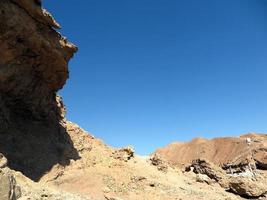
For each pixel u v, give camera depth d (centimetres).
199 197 3784
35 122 3691
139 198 3384
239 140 9900
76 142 4231
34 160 3225
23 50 2977
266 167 7556
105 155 4381
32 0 2730
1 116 3148
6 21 2655
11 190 1825
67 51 3316
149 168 4653
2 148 3000
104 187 3419
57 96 4344
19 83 3212
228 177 5322
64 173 3434
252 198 4675
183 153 11025
